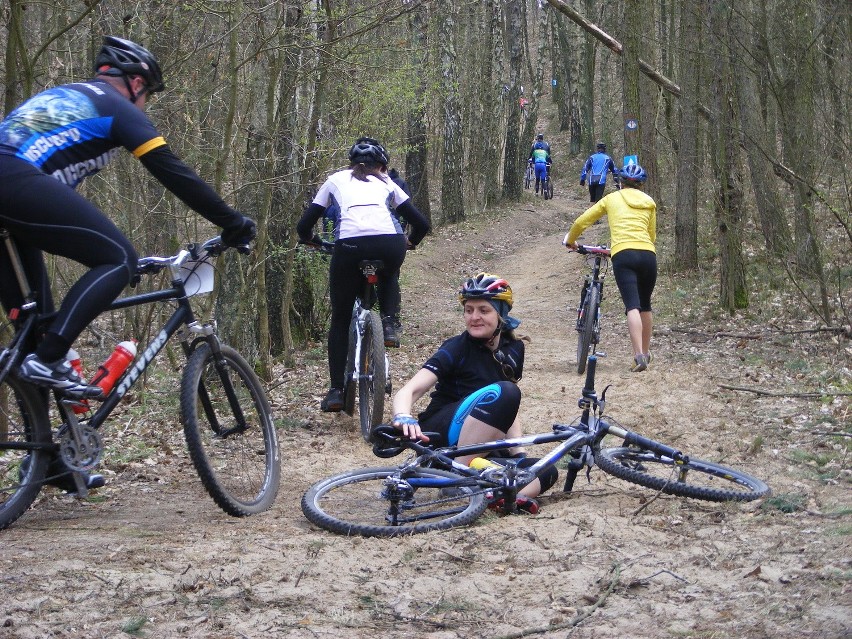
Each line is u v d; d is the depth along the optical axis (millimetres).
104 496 4883
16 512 3971
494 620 2979
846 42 8859
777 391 7465
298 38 8242
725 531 3920
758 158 11180
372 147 6445
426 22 17203
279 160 8828
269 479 4637
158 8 7480
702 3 11398
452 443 4531
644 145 17797
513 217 27062
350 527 3994
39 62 7160
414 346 11422
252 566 3406
